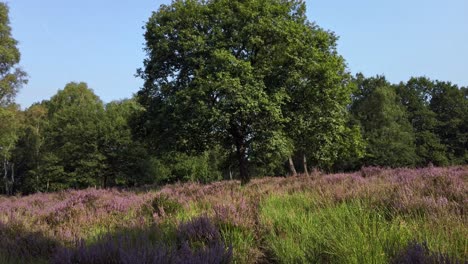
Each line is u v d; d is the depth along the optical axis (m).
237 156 21.95
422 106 76.06
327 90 21.30
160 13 23.16
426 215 5.09
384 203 5.80
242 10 20.84
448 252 3.56
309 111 21.33
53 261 4.37
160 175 40.88
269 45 21.97
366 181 9.35
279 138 19.58
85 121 39.94
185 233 5.14
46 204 11.51
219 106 18.67
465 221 4.60
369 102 65.00
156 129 20.97
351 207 5.57
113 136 38.19
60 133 41.41
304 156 34.25
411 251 3.47
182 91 19.12
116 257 4.12
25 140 59.12
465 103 76.25
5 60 36.75
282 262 4.50
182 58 21.33
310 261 4.20
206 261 3.78
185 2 22.80
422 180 7.63
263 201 7.68
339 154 24.39
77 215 7.66
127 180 38.66
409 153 59.88
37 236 5.96
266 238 5.21
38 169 49.69
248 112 18.64
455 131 74.75
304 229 5.05
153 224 6.05
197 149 22.67
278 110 18.86
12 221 7.03
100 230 6.12
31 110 59.03
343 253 4.05
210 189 10.93
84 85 62.75
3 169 66.25
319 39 22.94
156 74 22.44
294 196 7.91
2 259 4.88
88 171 38.25
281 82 20.88
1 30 37.12
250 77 18.97
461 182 6.73
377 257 3.76
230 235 5.12
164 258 3.77
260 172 38.41
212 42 20.89
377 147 58.53
